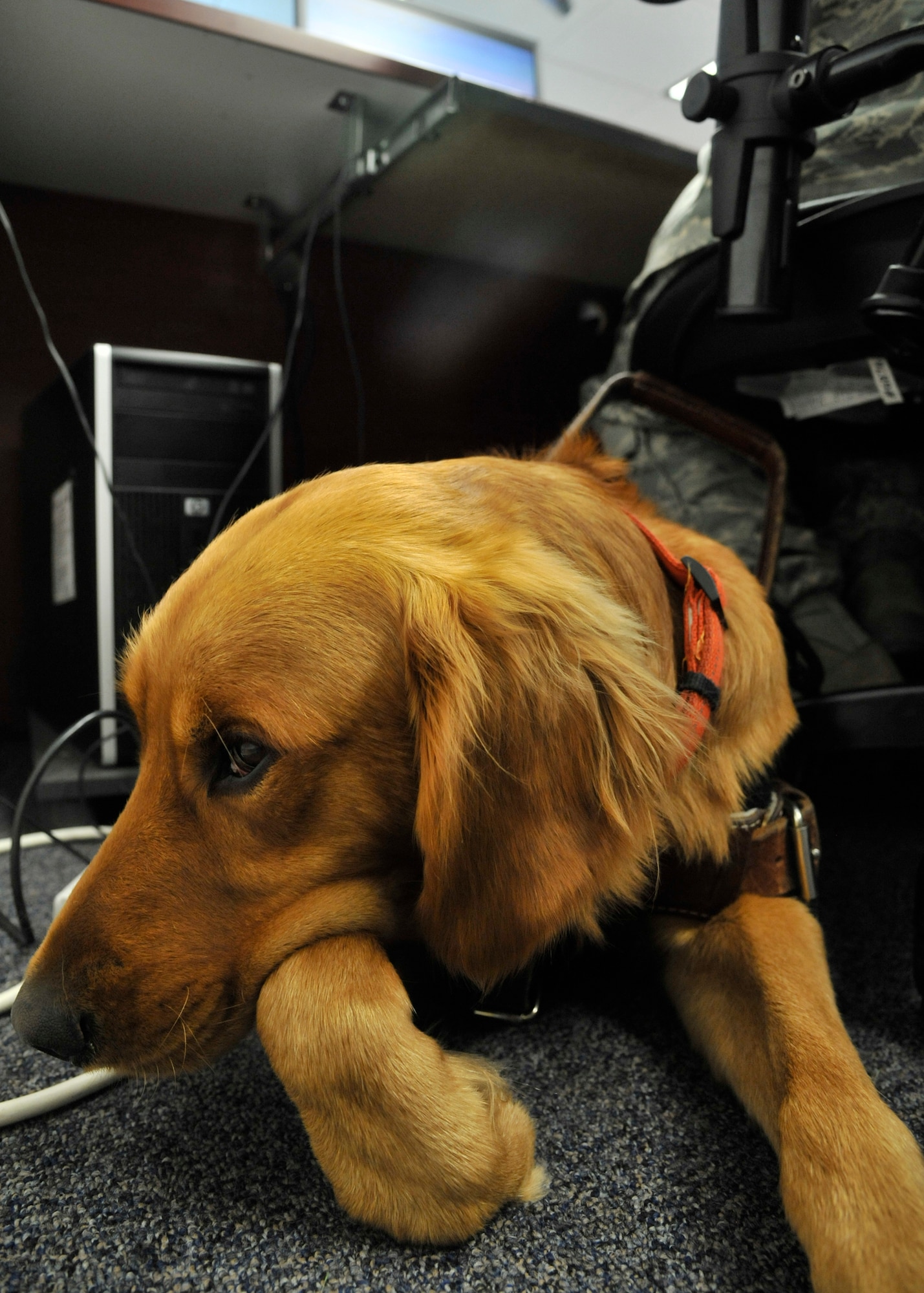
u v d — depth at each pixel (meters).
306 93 1.91
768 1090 0.74
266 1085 0.86
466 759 0.68
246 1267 0.62
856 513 1.76
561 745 0.71
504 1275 0.61
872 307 0.92
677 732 0.78
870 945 1.15
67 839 1.60
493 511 0.86
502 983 0.89
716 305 1.11
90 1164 0.74
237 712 0.69
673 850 0.87
